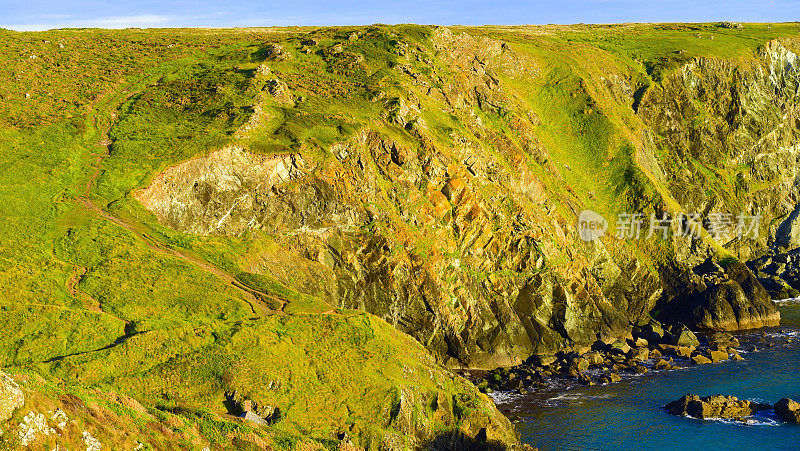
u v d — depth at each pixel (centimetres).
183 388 5153
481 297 8750
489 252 9175
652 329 9581
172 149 8319
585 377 7569
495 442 5734
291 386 5375
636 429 6166
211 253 7412
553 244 9619
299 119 9262
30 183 7612
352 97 10300
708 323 9900
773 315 10169
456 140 9962
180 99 9850
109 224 7150
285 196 8275
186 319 5997
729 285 10181
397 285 8294
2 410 3006
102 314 5797
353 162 8850
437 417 5828
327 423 5169
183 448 3934
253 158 8319
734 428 6084
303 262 8044
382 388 5578
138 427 3844
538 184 10588
